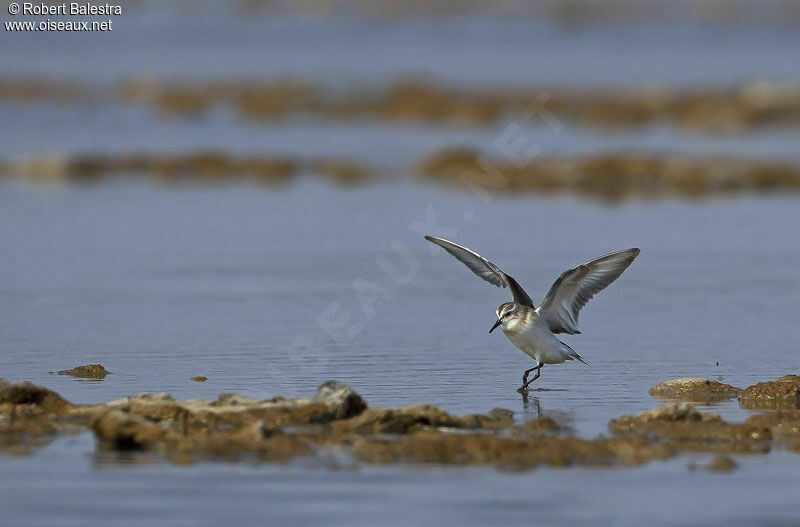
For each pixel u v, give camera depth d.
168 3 111.94
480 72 73.50
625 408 13.66
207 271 23.05
